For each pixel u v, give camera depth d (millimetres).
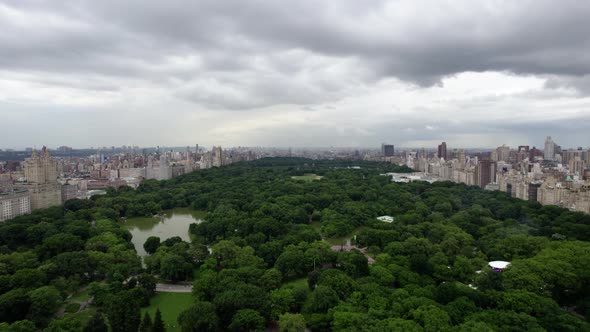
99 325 156250
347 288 188250
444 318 153875
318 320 162750
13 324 152625
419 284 197250
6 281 194250
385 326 149500
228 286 187500
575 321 154125
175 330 168375
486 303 176625
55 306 180125
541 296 179750
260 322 159750
